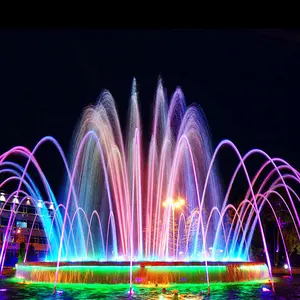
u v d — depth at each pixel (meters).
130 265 16.94
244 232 36.47
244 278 18.44
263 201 38.59
